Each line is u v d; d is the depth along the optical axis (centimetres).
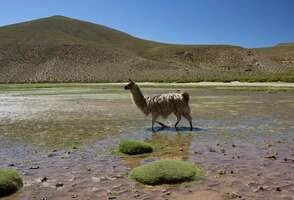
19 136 1537
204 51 19212
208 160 1087
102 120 2022
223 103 2986
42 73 13525
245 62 17388
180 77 11412
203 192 813
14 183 844
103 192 826
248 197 777
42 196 808
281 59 18312
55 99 3750
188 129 1698
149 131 1658
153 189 841
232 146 1283
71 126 1808
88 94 4653
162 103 1700
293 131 1580
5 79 12900
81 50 16050
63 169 1016
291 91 4522
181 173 896
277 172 948
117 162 1089
